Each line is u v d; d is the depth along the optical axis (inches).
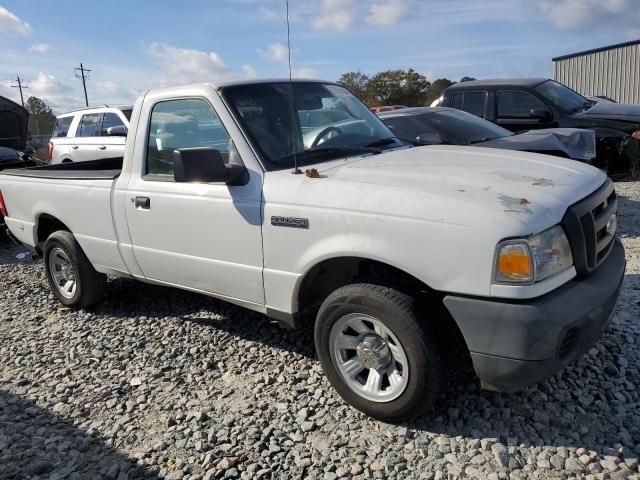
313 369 153.2
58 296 219.1
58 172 204.2
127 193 171.5
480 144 275.1
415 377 116.8
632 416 121.9
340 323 128.0
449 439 119.5
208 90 152.6
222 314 197.2
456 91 410.3
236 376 153.9
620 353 147.3
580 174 130.8
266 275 139.5
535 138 271.3
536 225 105.6
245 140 143.8
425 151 156.9
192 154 130.8
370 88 2338.8
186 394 146.5
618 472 105.7
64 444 129.1
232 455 120.3
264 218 136.1
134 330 190.9
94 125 491.2
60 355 177.3
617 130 364.5
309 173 133.3
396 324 116.6
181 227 156.8
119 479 116.1
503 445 115.7
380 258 117.3
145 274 177.9
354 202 121.3
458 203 110.5
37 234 221.3
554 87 398.0
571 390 132.9
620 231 271.7
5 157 375.9
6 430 136.9
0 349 185.3
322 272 135.8
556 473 107.0
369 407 126.2
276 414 133.8
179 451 123.6
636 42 868.6
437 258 110.6
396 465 112.7
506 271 104.3
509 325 105.4
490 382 112.5
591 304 110.2
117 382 156.6
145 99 170.2
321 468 114.1
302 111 159.3
